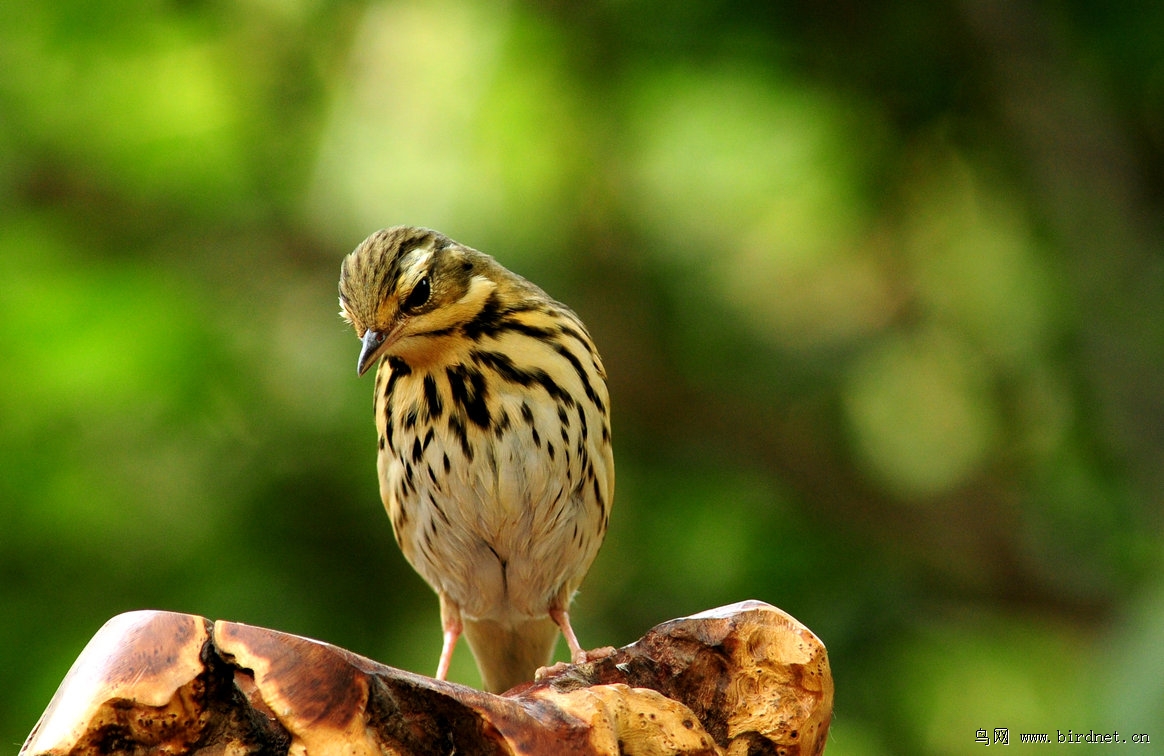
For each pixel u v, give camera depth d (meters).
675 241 15.09
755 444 14.80
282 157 14.96
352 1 14.75
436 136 15.20
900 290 15.22
